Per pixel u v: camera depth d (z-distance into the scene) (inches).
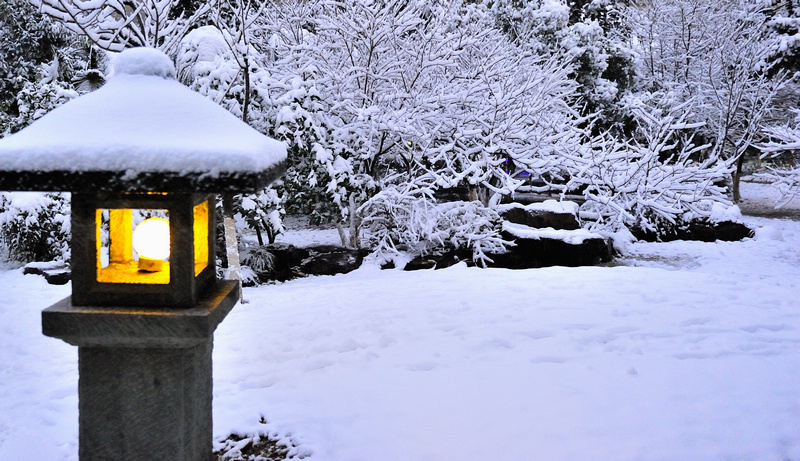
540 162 495.8
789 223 638.5
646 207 572.1
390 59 470.3
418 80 491.2
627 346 201.0
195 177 87.9
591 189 569.9
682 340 207.2
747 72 740.7
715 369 177.5
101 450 103.4
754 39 780.0
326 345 214.1
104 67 451.8
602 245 491.5
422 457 132.3
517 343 208.4
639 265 481.1
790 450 130.4
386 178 474.3
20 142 89.5
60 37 609.3
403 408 156.2
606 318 236.2
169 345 98.2
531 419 147.6
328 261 417.7
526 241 491.2
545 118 512.1
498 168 481.7
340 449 137.3
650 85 858.1
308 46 446.0
